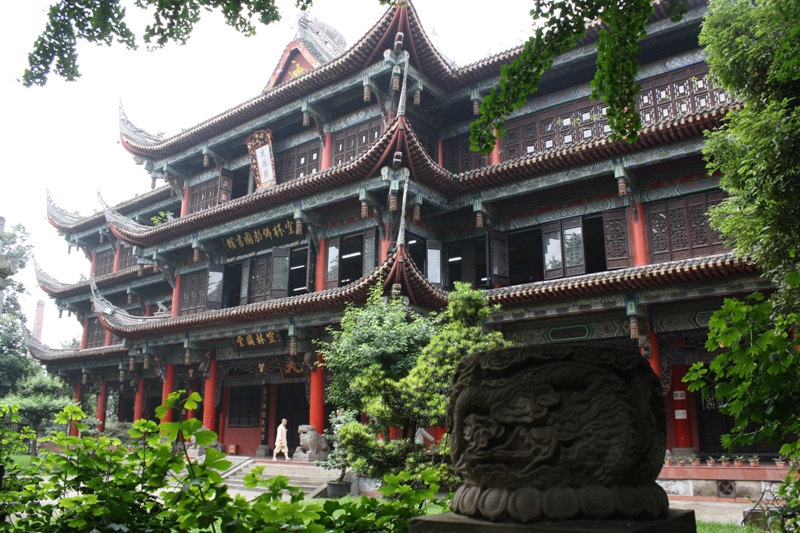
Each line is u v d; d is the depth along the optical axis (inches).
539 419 211.5
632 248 1075.9
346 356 900.6
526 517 200.4
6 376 2311.8
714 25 706.2
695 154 1010.7
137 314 2098.9
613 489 203.9
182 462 254.1
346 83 1333.7
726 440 268.5
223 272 1540.4
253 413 1642.5
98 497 263.6
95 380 2026.3
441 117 1385.3
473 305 794.2
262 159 1514.5
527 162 1113.4
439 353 716.7
